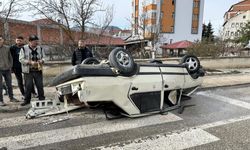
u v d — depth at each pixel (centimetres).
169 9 3975
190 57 616
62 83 480
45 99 585
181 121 482
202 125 461
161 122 474
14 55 594
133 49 1828
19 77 611
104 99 449
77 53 629
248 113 543
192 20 4191
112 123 464
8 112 528
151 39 2481
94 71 431
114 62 454
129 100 479
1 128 433
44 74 882
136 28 3359
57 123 461
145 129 436
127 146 367
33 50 546
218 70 1286
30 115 485
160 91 526
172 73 555
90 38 1488
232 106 601
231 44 1688
